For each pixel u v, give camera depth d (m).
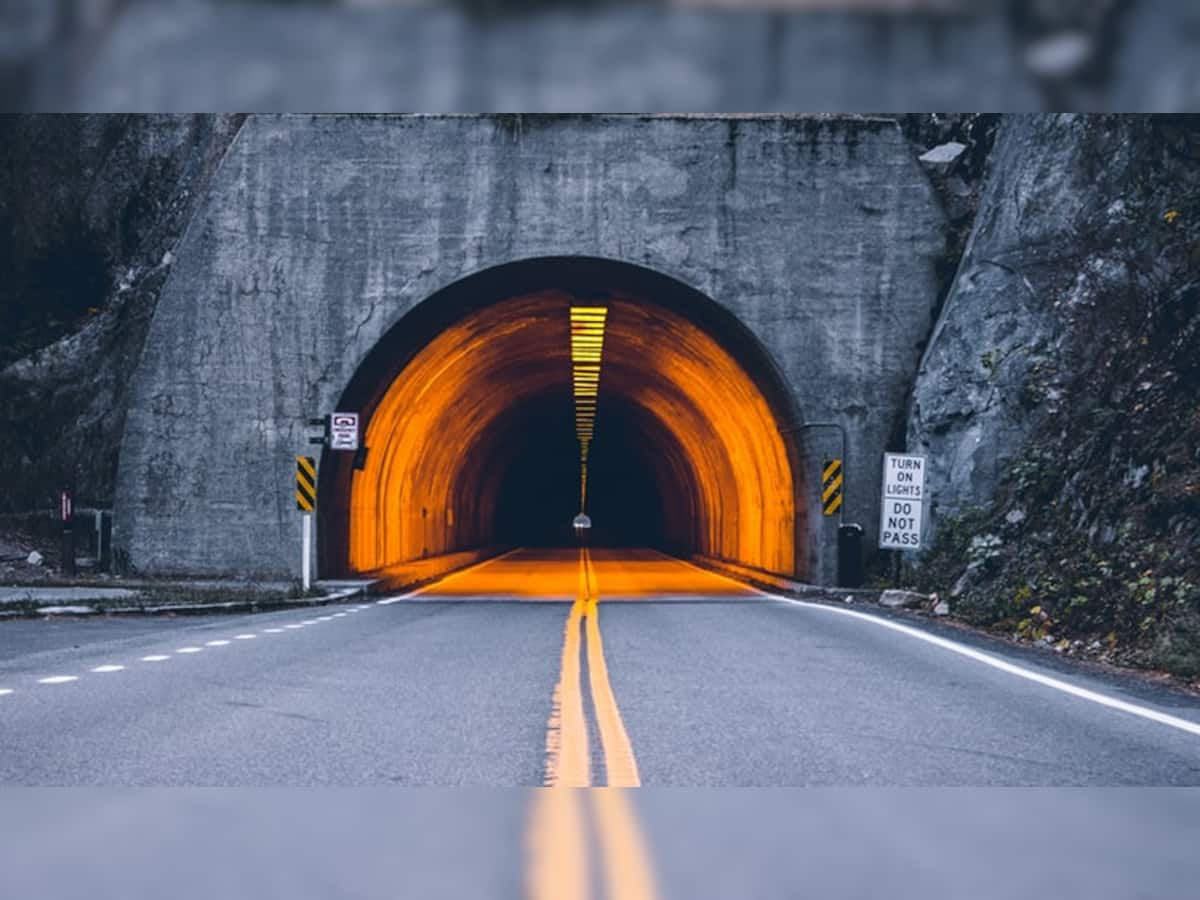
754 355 25.77
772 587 28.08
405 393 30.20
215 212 24.98
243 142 25.03
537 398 49.97
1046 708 9.08
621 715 8.56
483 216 24.81
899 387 24.88
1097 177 22.47
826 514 24.52
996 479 22.09
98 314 33.03
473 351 32.19
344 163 24.95
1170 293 18.09
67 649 12.93
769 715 8.63
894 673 11.20
